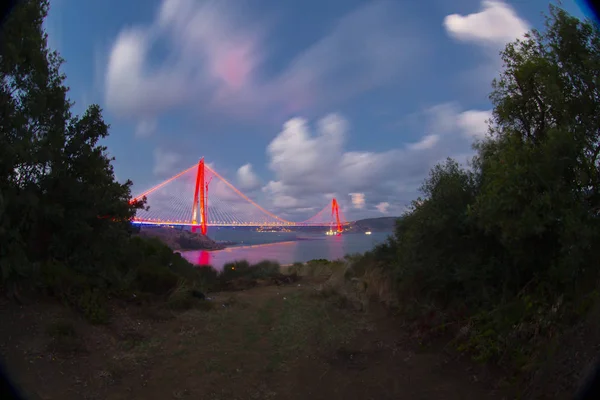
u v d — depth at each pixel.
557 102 4.79
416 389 4.40
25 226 6.02
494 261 5.25
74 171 7.12
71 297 6.19
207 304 8.45
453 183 6.25
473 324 5.07
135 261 9.14
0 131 5.67
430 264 6.11
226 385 4.74
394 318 6.84
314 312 7.88
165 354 5.56
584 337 3.64
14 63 5.75
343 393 4.50
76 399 4.07
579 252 4.02
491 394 4.02
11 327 4.97
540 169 4.37
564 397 3.46
